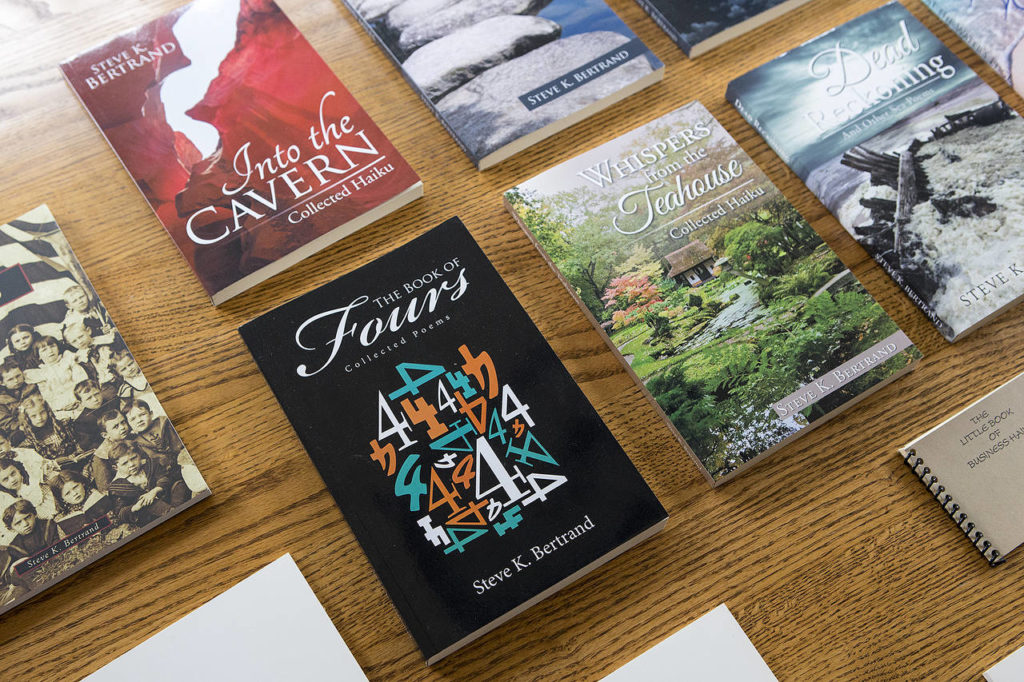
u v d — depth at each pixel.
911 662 0.76
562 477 0.78
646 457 0.82
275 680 0.73
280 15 0.98
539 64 0.96
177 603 0.77
